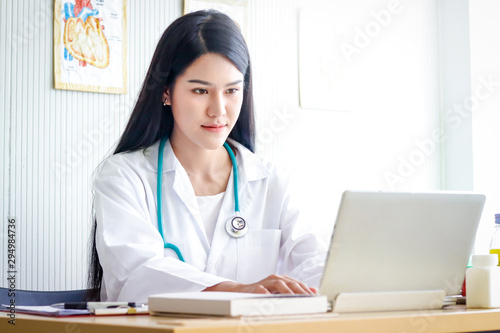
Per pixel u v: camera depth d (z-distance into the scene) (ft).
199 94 5.32
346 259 3.59
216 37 5.28
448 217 3.85
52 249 8.39
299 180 9.95
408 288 3.87
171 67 5.41
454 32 11.12
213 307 3.22
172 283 4.35
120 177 5.40
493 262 4.06
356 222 3.55
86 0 8.67
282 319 3.13
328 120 10.27
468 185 10.90
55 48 8.49
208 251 5.60
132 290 4.49
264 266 5.70
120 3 8.86
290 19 10.02
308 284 5.24
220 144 5.42
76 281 8.53
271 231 5.77
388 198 3.60
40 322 3.62
